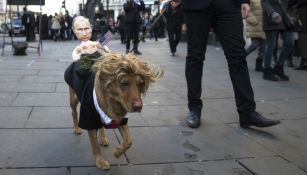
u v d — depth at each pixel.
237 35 4.93
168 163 3.98
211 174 3.76
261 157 4.18
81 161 3.97
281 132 4.98
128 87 3.21
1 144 4.36
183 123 5.25
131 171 3.79
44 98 6.51
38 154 4.12
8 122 5.13
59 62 11.86
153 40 24.98
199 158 4.12
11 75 9.01
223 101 6.53
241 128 5.10
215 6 4.93
